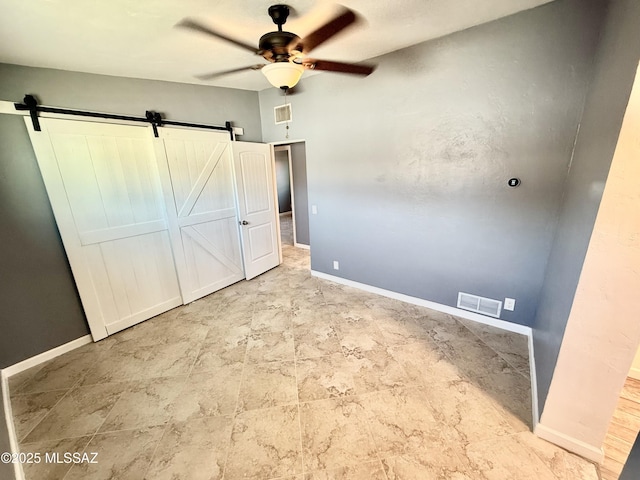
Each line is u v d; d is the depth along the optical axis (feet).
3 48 6.28
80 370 7.25
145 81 9.14
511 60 6.76
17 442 5.24
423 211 9.13
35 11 5.20
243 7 5.60
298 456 4.81
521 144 7.07
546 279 7.10
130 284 9.24
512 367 6.76
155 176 9.55
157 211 9.73
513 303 8.09
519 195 7.38
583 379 4.35
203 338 8.48
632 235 3.63
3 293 7.07
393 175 9.49
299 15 6.07
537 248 7.39
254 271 13.30
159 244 9.88
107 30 6.08
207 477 4.55
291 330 8.70
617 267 3.79
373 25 6.75
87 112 8.04
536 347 6.73
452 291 9.16
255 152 12.47
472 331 8.31
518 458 4.64
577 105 6.22
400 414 5.55
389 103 8.96
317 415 5.59
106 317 8.75
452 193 8.42
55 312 7.89
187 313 10.09
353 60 9.12
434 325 8.68
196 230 10.87
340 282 12.25
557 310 5.25
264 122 12.61
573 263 4.66
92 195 8.19
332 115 10.40
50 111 7.43
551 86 6.42
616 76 4.13
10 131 6.93
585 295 4.08
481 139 7.59
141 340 8.52
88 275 8.30
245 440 5.14
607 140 4.03
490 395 5.95
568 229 5.57
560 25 6.07
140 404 6.06
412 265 9.86
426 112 8.30
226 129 11.40
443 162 8.36
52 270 7.79
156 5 5.31
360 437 5.10
